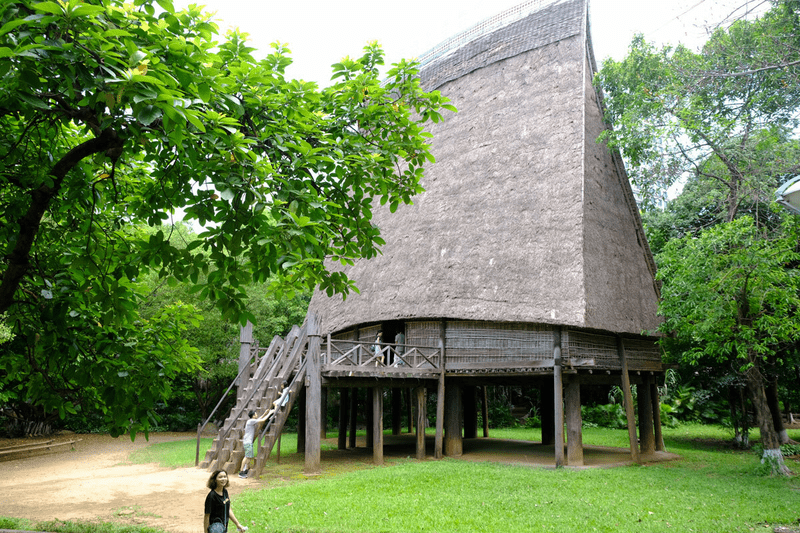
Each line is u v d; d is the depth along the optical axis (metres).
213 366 22.39
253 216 3.86
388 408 27.39
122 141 3.81
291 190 4.22
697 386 25.06
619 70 16.20
